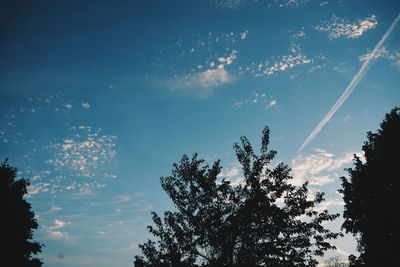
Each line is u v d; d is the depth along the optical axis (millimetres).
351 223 18125
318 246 9453
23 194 22578
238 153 11266
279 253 9102
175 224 10648
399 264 15289
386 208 16312
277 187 10523
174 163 11938
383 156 17766
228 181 11195
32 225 21781
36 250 21047
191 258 10000
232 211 10586
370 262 16516
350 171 19312
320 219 9844
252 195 10328
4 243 19891
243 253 9555
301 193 10359
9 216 20781
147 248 10586
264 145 11305
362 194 17781
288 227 9680
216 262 9688
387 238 16031
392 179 16828
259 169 10820
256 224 9938
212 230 10203
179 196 11062
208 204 10844
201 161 11703
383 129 18891
